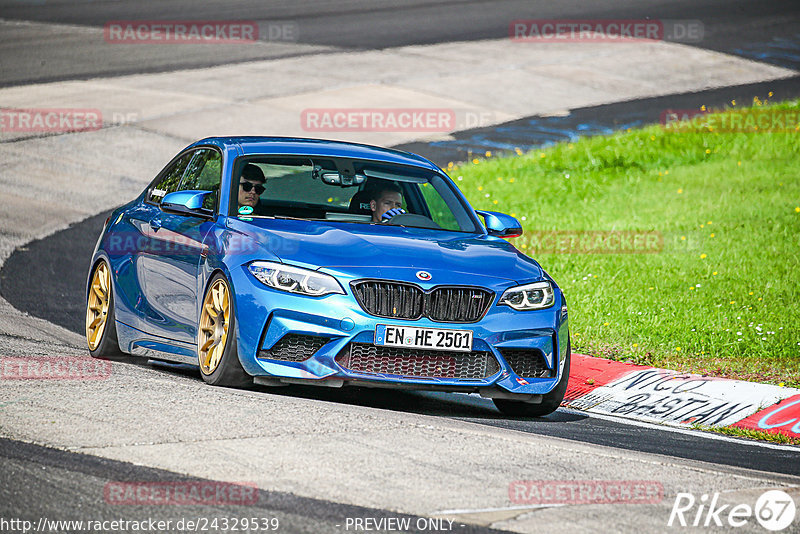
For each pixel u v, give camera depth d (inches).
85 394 861.8
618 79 3550.7
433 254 979.9
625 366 1237.1
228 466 685.9
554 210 2153.1
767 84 3467.0
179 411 815.7
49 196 2268.7
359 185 1105.4
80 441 725.3
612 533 604.7
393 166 1153.4
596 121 3036.4
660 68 3703.3
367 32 4224.9
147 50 3848.4
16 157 2546.8
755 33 4261.8
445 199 1142.3
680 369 1254.3
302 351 924.0
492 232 1143.0
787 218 1977.1
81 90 3223.4
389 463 714.8
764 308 1488.7
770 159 2466.8
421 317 927.7
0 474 653.3
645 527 620.7
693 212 2065.7
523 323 960.3
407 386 925.2
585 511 641.0
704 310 1482.5
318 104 3139.8
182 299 1033.5
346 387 1093.1
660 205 2144.4
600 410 1142.3
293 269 928.3
